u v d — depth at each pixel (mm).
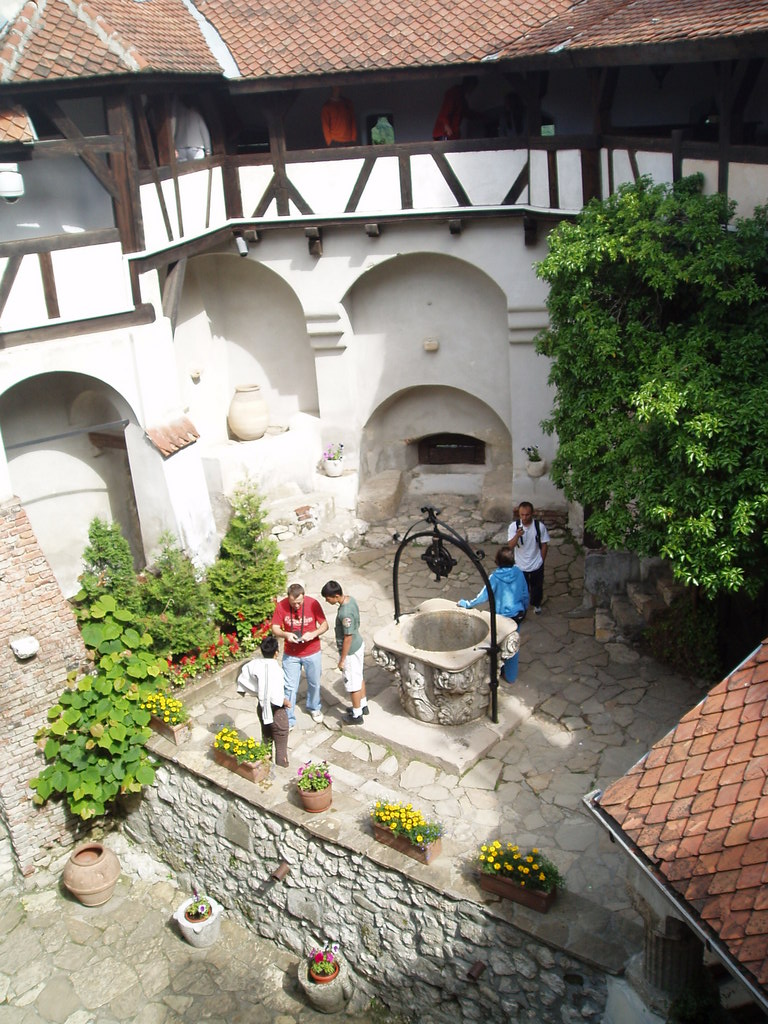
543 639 11945
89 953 10195
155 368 12180
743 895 5621
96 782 10680
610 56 10422
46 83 10375
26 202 12375
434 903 8430
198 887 10812
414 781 9781
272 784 9898
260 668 9758
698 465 8414
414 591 13547
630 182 11188
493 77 14617
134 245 11523
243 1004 9484
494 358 15062
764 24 8336
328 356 15188
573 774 9703
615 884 8375
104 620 11250
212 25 13773
